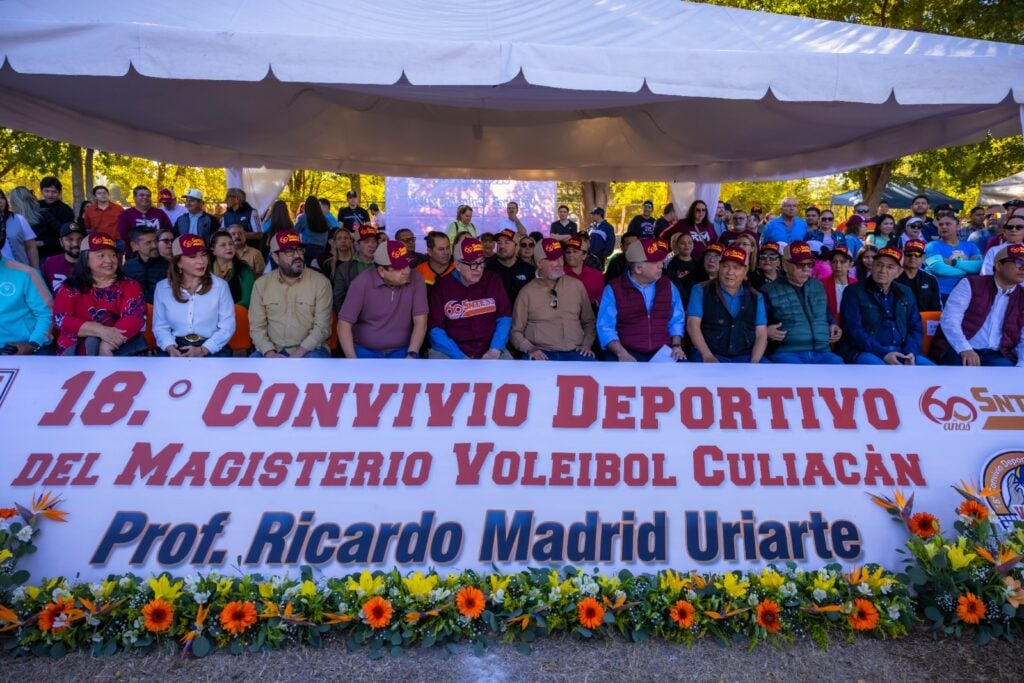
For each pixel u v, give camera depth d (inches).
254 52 151.2
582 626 129.0
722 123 300.4
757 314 202.8
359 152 390.9
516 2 195.0
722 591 134.6
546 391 162.1
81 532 140.8
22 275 179.9
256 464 150.3
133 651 124.2
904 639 131.9
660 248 195.8
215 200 1114.1
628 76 158.7
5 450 149.3
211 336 186.7
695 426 159.6
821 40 177.0
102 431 152.6
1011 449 161.0
